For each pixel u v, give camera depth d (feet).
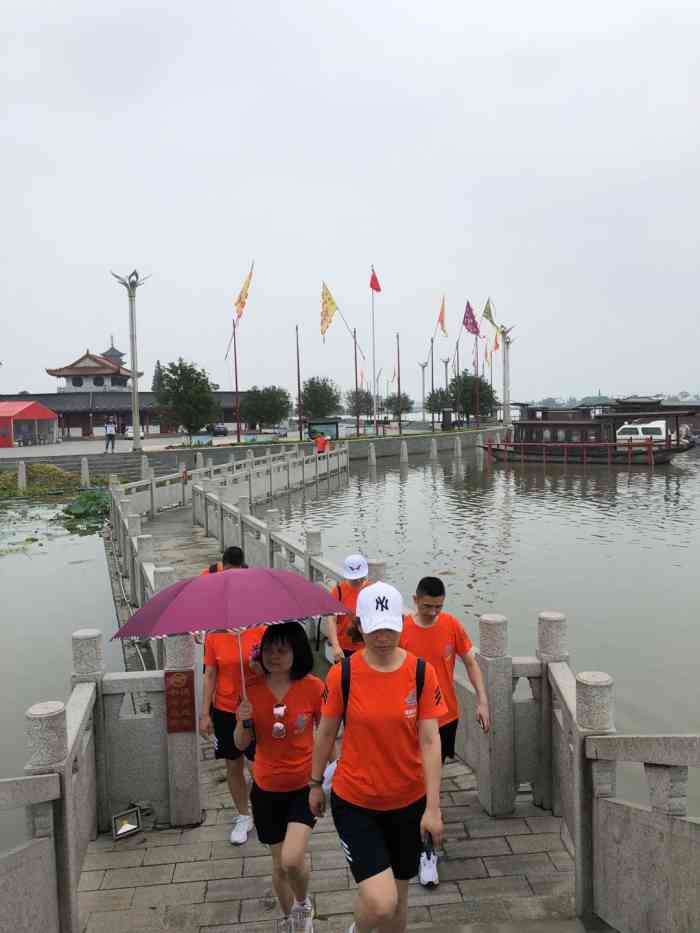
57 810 13.62
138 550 41.29
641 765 28.50
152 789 18.26
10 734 31.24
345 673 12.11
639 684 36.99
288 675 13.94
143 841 17.60
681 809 12.28
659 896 12.47
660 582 59.11
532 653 41.75
